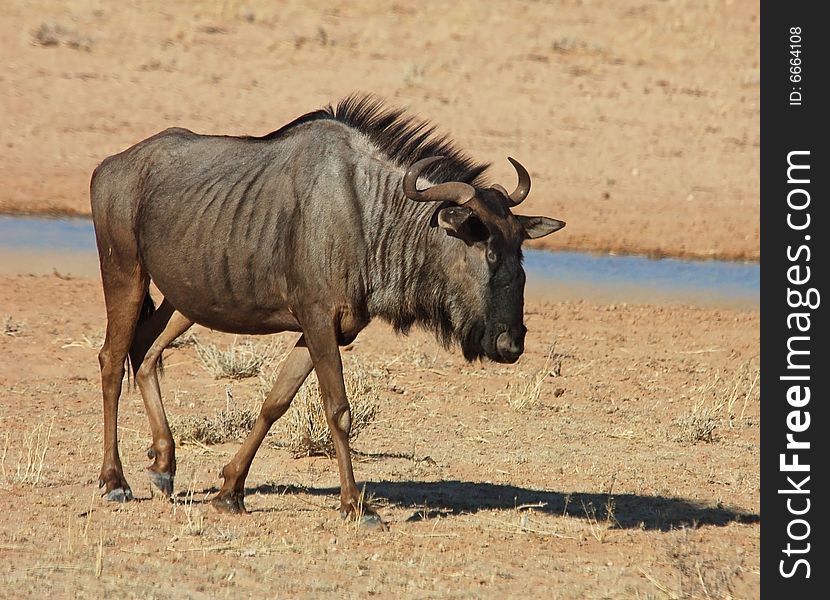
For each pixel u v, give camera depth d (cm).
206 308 3088
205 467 3562
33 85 10069
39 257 6650
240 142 3136
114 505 3088
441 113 10344
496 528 3025
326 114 3048
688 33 13450
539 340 5556
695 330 6006
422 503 3247
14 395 4244
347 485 2970
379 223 2928
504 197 2886
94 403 4222
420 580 2589
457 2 13488
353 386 3953
